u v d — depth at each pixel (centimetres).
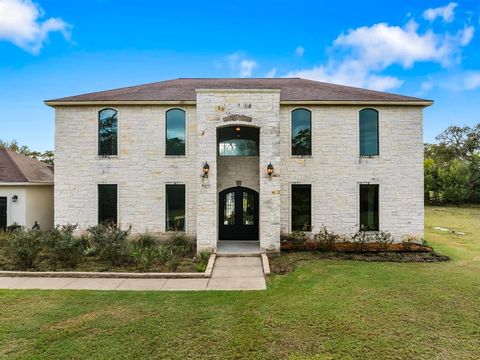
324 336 500
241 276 846
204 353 450
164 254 984
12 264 916
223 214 1334
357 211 1240
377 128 1249
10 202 1407
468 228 1825
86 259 985
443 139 4481
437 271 877
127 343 475
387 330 520
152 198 1255
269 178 1077
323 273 857
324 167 1247
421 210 1230
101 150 1264
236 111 1084
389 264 958
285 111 1255
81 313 585
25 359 429
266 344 476
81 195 1252
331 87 1466
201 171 1076
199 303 641
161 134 1259
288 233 1243
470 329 525
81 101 1230
